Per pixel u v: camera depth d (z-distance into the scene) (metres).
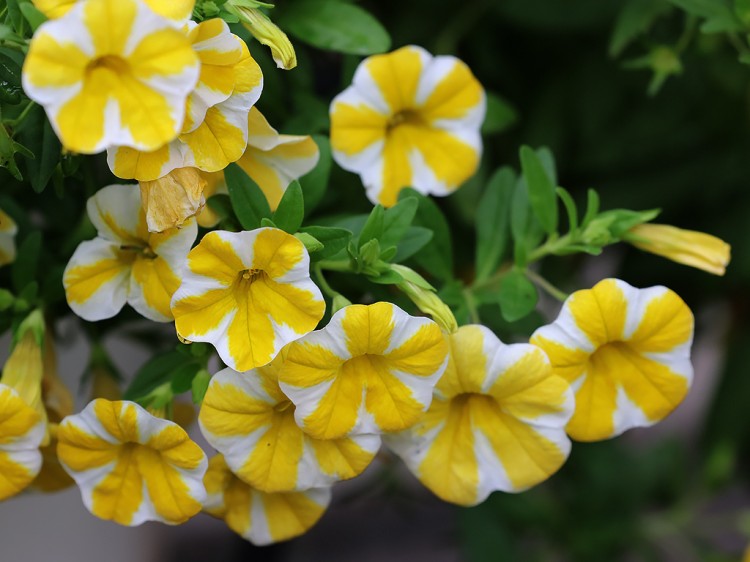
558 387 0.39
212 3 0.38
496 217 0.43
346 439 0.39
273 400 0.38
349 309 0.37
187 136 0.37
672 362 0.40
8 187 0.42
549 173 0.42
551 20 0.48
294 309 0.37
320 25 0.43
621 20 0.45
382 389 0.38
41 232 0.42
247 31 0.39
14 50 0.38
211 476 0.40
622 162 0.51
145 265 0.39
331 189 0.44
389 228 0.40
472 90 0.42
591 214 0.42
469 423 0.40
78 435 0.39
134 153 0.37
